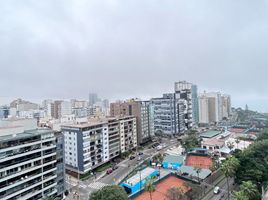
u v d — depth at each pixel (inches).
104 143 4758.9
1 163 2546.8
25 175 2785.4
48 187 3065.9
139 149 5984.3
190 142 5620.1
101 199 2406.5
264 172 3376.0
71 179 4028.1
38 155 2970.0
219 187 3481.8
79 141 4232.3
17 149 2714.1
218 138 6456.7
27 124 3304.6
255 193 2699.3
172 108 7819.9
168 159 4633.4
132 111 6437.0
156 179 3720.5
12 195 2605.8
